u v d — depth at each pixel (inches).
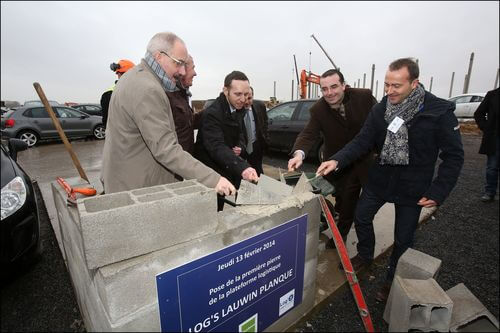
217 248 46.4
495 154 139.9
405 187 70.2
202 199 43.5
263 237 53.0
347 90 89.0
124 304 38.0
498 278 85.4
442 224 122.5
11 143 128.7
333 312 73.9
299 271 64.1
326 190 82.0
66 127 384.5
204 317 47.3
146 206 38.3
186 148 81.8
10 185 83.4
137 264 38.1
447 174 63.9
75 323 69.6
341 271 87.5
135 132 55.7
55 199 74.2
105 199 42.0
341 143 93.4
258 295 55.7
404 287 61.2
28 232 82.6
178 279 42.5
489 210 136.6
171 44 57.7
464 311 64.6
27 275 87.6
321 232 109.6
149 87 51.6
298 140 97.5
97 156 293.0
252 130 107.2
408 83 64.1
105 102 104.8
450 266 91.8
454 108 64.8
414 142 66.9
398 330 61.2
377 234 111.1
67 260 74.8
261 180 63.6
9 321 70.2
